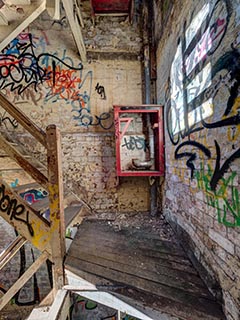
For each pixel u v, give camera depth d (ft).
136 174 11.00
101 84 12.21
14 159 5.84
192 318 4.41
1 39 6.63
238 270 4.06
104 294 5.31
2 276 11.68
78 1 11.64
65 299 6.79
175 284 5.36
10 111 5.84
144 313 4.76
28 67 11.98
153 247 7.47
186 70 7.17
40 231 5.88
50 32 12.00
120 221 10.43
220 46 4.78
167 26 9.68
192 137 6.71
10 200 5.94
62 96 12.10
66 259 6.05
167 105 9.97
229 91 4.42
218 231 4.91
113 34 12.21
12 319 11.25
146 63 12.11
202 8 5.76
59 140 5.96
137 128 12.09
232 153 4.34
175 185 8.79
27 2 6.09
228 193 4.50
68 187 11.66
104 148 12.21
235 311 4.09
